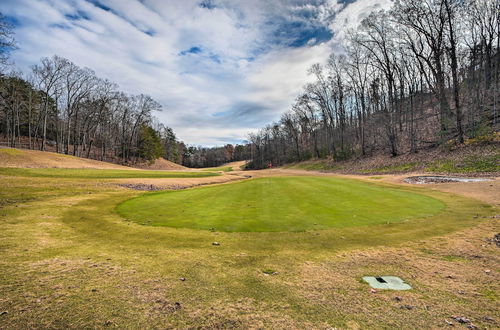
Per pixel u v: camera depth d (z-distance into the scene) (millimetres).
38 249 5480
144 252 5555
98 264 4762
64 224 7926
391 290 3752
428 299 3459
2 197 11711
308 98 54625
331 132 49312
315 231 7109
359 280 4137
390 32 31656
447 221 7910
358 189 14438
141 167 64000
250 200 12172
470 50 33344
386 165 30688
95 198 13406
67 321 2910
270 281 4129
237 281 4125
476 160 20844
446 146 26094
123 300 3438
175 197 14359
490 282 3920
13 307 3160
